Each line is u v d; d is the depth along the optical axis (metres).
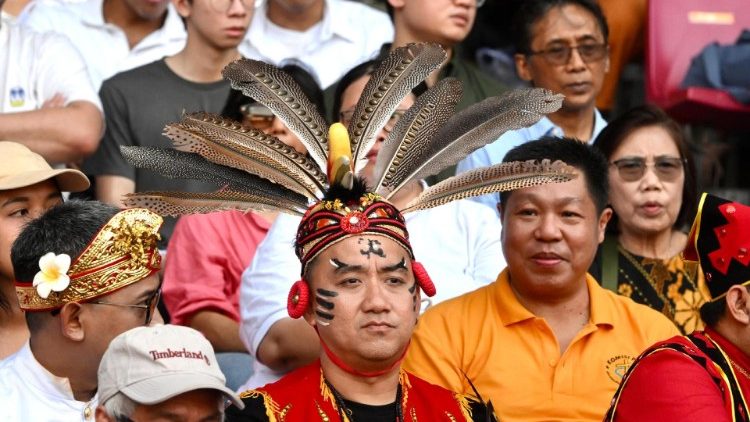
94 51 15.80
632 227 12.58
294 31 16.33
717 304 9.27
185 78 14.73
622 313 10.56
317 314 8.66
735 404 8.97
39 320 9.16
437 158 9.20
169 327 8.15
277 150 9.06
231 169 9.03
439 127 9.29
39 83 13.68
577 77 14.62
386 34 16.61
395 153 9.26
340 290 8.60
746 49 16.02
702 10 16.22
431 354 10.25
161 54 16.00
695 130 17.14
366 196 8.77
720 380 9.01
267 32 16.33
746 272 9.12
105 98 14.55
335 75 16.11
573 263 10.28
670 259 12.39
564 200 10.23
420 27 14.49
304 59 16.20
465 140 9.23
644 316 10.56
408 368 10.25
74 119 13.39
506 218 10.42
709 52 16.08
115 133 14.46
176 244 12.73
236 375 11.91
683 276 12.31
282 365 10.71
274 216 12.80
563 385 10.15
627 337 10.45
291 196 9.04
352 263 8.56
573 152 10.45
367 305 8.55
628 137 12.70
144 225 9.12
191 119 9.00
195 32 14.68
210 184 14.12
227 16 14.55
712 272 9.31
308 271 8.72
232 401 8.04
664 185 12.62
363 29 16.58
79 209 9.17
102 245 9.01
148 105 14.52
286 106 9.27
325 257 8.63
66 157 13.37
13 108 13.58
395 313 8.62
